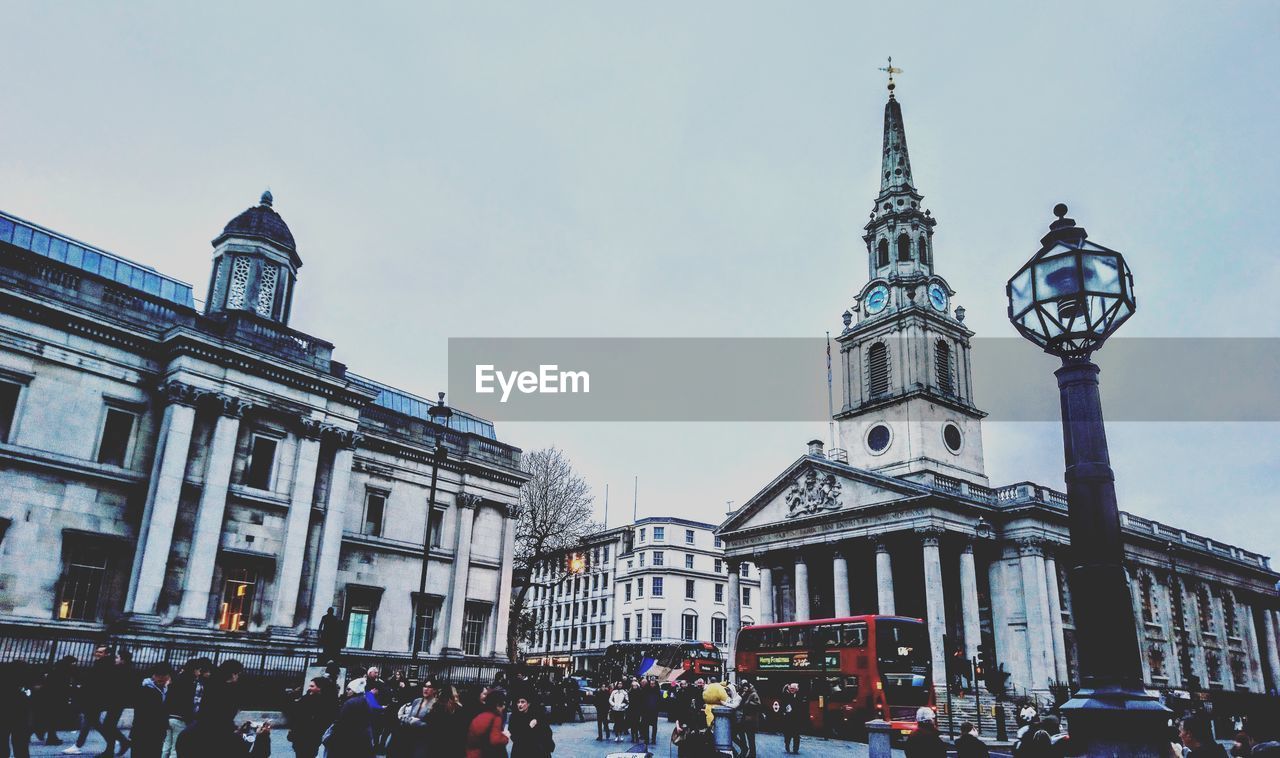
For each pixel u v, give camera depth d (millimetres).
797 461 56500
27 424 28516
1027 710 18188
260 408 33438
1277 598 75125
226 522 31734
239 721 24547
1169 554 57312
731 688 22953
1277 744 9273
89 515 29406
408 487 41469
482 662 41125
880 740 15812
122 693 16266
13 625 26781
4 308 28625
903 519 49406
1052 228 8055
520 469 46812
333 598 34875
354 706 11375
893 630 32219
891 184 66375
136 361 31578
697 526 91375
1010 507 51688
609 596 93188
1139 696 6359
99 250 35844
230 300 36969
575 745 25078
